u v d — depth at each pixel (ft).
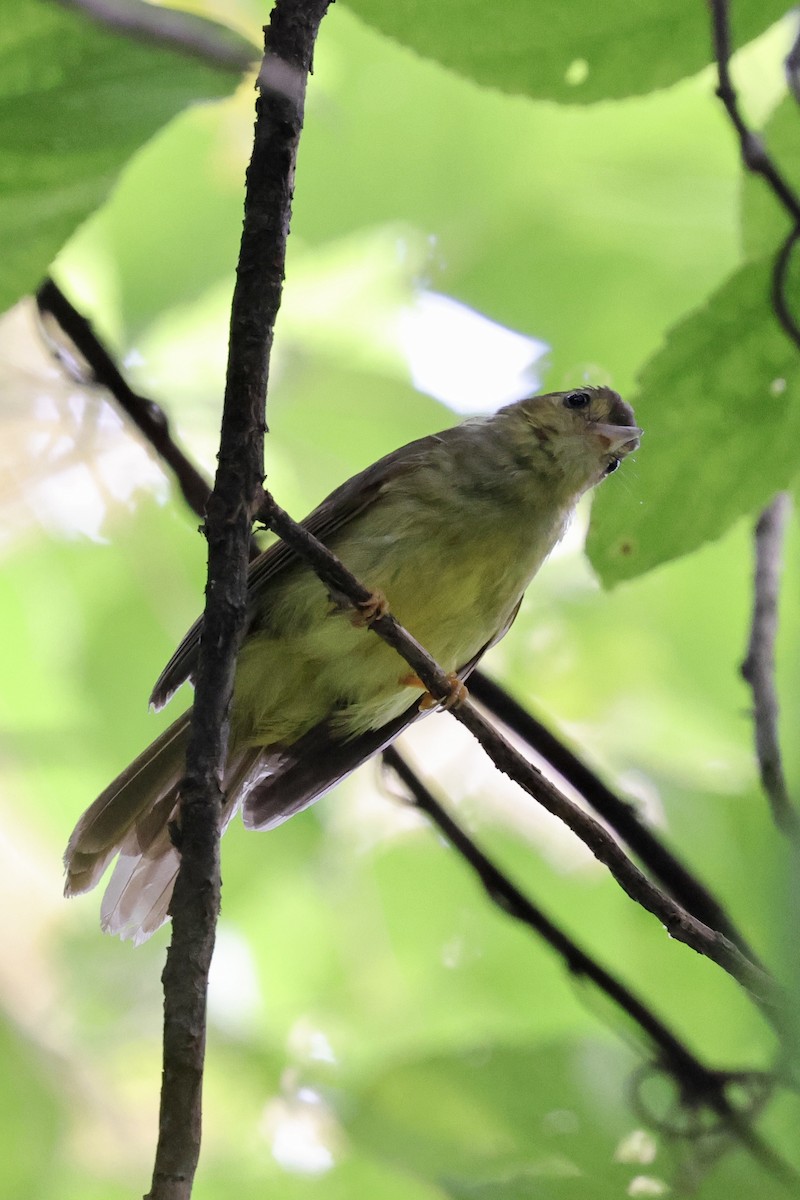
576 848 35.68
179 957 15.37
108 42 14.35
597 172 35.24
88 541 37.42
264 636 27.22
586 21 20.77
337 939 36.58
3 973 37.47
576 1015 32.83
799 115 22.59
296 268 36.52
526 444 29.27
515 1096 23.43
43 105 14.73
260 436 16.76
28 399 36.42
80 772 36.94
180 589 37.42
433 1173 22.71
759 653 24.98
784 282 21.16
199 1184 29.84
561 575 39.68
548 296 35.78
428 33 20.90
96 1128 34.40
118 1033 37.04
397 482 28.02
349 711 27.84
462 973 34.40
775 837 10.78
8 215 15.90
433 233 35.50
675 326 21.50
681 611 37.96
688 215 35.37
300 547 17.99
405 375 37.93
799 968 8.09
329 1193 29.25
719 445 22.06
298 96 16.25
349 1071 31.76
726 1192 20.89
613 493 22.44
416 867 36.32
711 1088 21.99
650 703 37.73
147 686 36.91
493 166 34.58
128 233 34.86
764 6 21.26
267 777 28.55
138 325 35.14
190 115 34.17
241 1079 31.58
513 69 21.30
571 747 27.25
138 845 25.43
